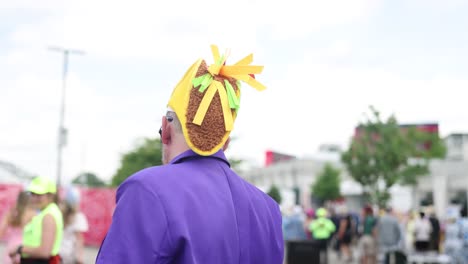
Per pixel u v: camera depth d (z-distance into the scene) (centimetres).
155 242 160
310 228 1766
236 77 187
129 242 161
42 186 474
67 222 681
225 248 171
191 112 179
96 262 165
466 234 1247
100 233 2069
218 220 171
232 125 183
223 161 193
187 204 167
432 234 1445
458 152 5162
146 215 163
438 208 3166
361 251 1460
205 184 176
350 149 3300
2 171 2622
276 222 198
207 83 179
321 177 4234
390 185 3206
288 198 2484
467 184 3166
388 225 1333
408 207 3353
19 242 600
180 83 184
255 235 184
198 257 163
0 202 1959
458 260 1255
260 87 190
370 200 3222
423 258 1316
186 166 180
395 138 3234
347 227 1911
